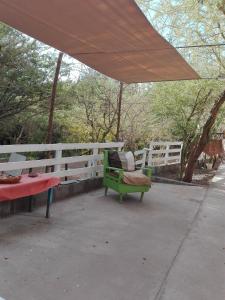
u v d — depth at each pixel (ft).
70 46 16.97
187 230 18.21
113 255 13.93
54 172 21.33
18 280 11.20
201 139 34.63
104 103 41.83
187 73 22.41
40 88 37.99
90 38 15.48
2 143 41.16
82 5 11.71
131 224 18.25
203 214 21.98
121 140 42.14
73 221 17.72
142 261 13.62
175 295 11.28
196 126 37.27
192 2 23.89
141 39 15.35
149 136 43.47
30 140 40.86
